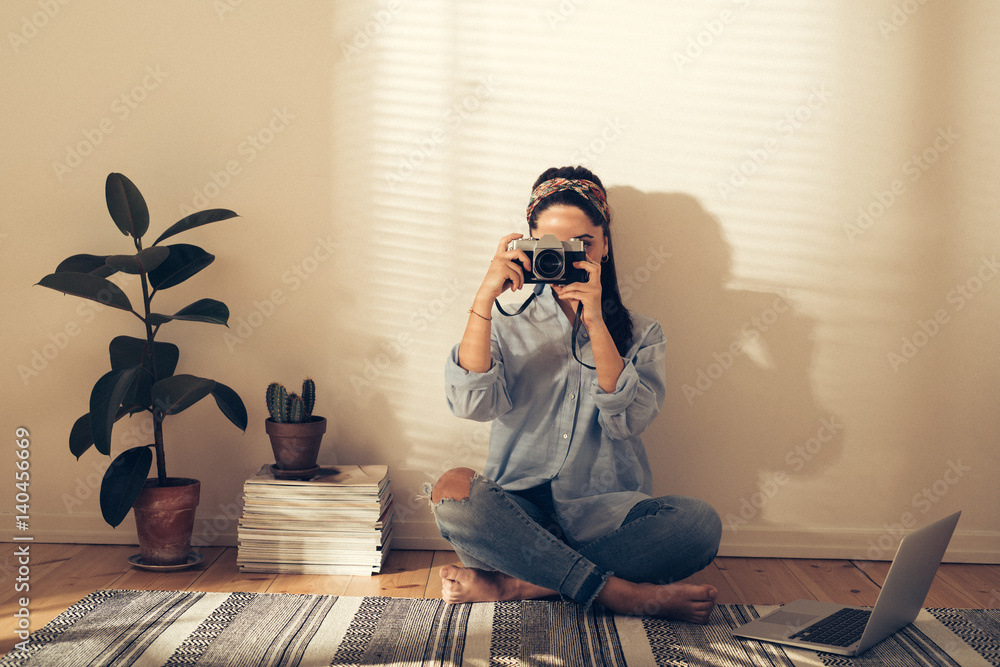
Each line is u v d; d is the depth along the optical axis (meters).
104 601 1.56
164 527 1.81
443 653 1.33
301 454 1.85
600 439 1.72
